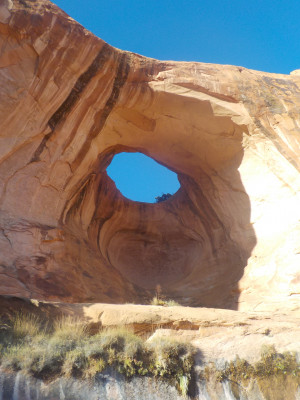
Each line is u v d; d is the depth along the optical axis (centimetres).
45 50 1021
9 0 987
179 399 466
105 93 1175
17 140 995
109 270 1245
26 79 1009
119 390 454
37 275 905
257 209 1230
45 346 486
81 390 441
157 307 649
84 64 1095
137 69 1205
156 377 483
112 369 476
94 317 585
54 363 462
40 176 1045
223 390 488
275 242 1120
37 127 1035
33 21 995
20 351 465
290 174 1174
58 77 1056
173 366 495
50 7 1045
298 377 520
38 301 589
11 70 996
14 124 992
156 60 1268
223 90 1273
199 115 1298
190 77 1262
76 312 595
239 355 534
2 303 550
